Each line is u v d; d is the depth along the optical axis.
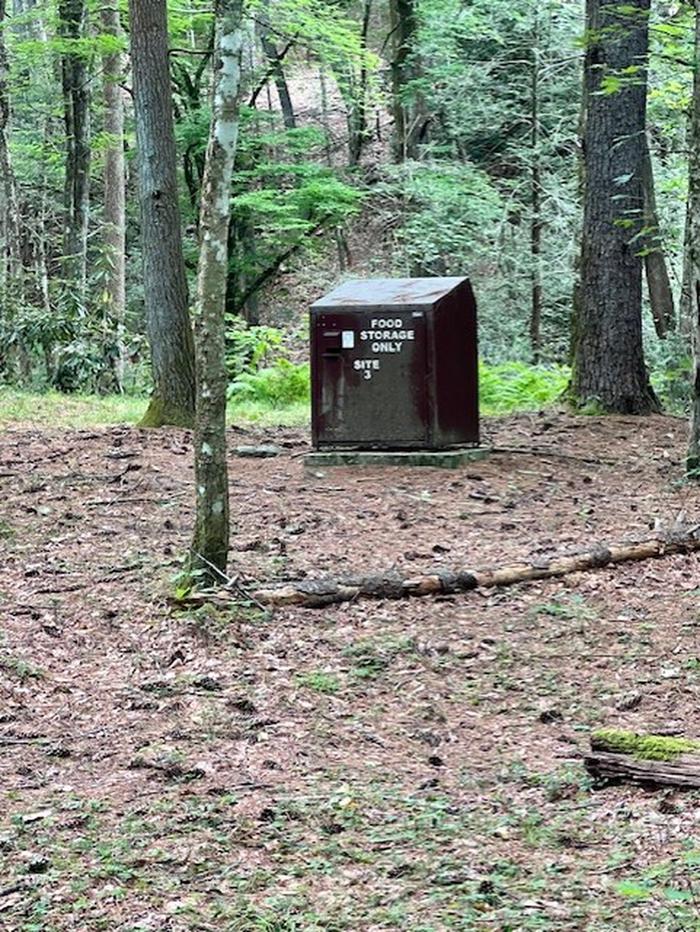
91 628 7.68
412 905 4.32
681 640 7.57
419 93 27.42
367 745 6.15
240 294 29.80
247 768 5.79
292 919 4.23
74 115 24.77
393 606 8.19
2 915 4.30
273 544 9.43
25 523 10.12
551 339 29.30
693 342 11.80
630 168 15.96
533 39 27.08
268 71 29.22
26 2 41.94
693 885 4.31
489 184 29.09
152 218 14.83
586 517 10.50
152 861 4.73
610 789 5.44
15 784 5.57
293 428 15.77
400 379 12.38
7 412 16.66
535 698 6.80
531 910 4.22
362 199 29.94
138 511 10.52
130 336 23.20
